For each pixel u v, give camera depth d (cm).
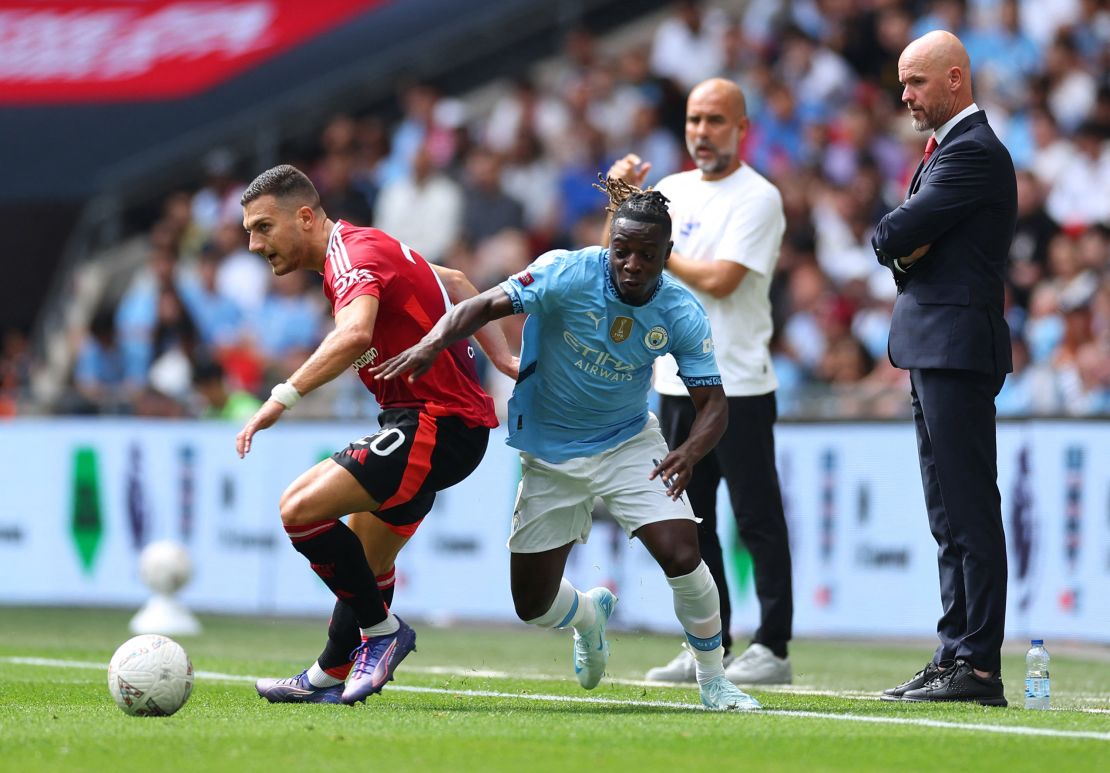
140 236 6231
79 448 4219
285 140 6134
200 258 5534
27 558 4256
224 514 4034
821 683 2531
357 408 3991
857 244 4697
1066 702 2203
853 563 3353
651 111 5203
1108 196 4594
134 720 1769
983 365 2008
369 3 6300
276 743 1561
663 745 1578
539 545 1958
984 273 2025
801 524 3416
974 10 5056
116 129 6366
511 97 5562
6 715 1831
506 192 5259
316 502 1864
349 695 1944
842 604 3362
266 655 3019
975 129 2033
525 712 1897
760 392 2420
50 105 6450
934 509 2097
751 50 5322
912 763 1480
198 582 4053
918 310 2038
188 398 4309
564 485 1936
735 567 3412
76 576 4203
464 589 3766
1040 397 3938
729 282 2375
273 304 5225
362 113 6131
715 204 2438
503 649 3212
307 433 3950
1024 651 3275
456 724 1739
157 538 4116
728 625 2480
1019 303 4391
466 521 3769
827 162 4916
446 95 6116
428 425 1919
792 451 3428
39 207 6488
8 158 6425
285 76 6281
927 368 2019
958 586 2073
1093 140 4659
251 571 3994
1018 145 4825
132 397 4319
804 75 5134
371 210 5522
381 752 1507
